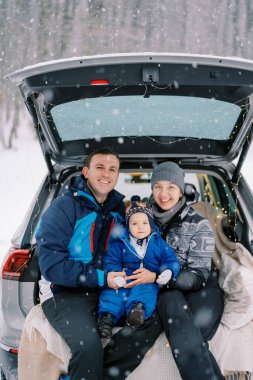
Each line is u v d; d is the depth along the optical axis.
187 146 3.12
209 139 3.13
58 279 2.30
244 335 2.29
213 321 2.31
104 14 26.52
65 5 25.47
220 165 3.28
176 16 28.44
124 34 26.70
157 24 27.78
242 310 2.33
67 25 25.25
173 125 2.98
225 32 28.47
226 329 2.30
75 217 2.41
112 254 2.46
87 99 2.63
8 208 7.39
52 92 2.52
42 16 24.73
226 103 2.66
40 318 2.31
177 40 27.83
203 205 3.13
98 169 2.51
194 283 2.39
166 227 2.62
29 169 11.38
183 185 2.64
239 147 3.06
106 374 2.18
